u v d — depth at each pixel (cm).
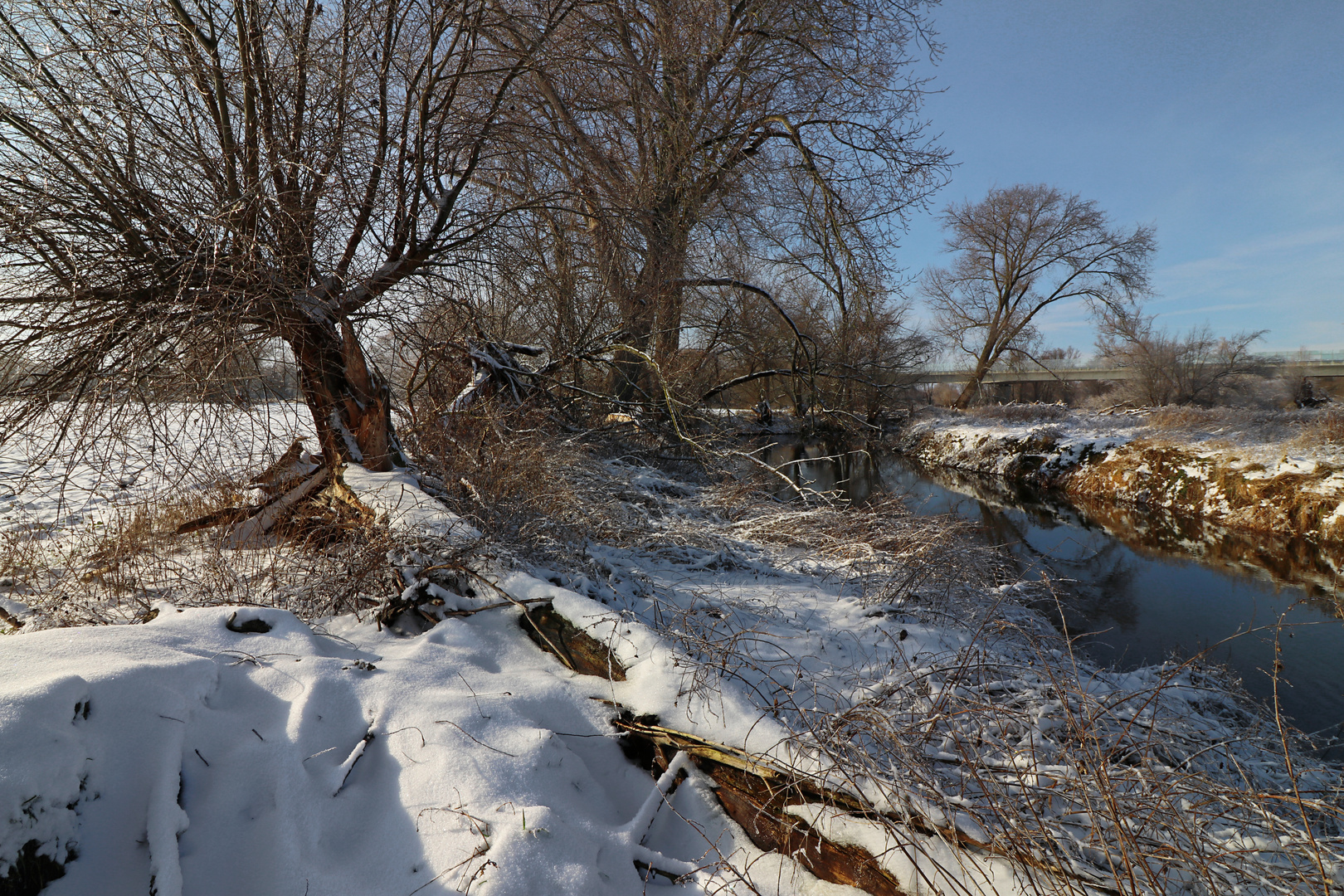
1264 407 2172
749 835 264
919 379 2584
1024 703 364
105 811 206
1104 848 218
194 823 218
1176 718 381
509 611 368
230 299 462
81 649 254
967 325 3294
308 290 503
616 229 833
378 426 595
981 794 263
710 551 591
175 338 448
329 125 548
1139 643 647
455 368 782
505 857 213
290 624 320
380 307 588
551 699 305
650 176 1066
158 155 480
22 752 188
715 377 1324
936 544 579
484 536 420
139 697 231
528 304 757
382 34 591
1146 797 245
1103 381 3331
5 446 435
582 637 342
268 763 236
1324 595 787
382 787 246
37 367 443
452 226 644
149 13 472
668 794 272
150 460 436
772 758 265
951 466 1989
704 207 1220
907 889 227
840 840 244
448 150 641
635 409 988
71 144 448
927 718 304
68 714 207
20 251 436
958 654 370
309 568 412
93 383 433
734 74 1288
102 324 441
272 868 212
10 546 483
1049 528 1148
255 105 513
